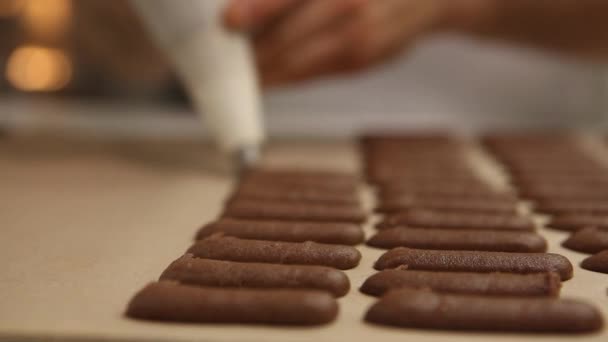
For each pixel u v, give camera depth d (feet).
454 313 1.53
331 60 2.62
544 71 4.54
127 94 4.54
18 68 4.39
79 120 3.71
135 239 1.95
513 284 1.60
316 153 2.89
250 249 1.76
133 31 3.68
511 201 2.12
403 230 1.86
